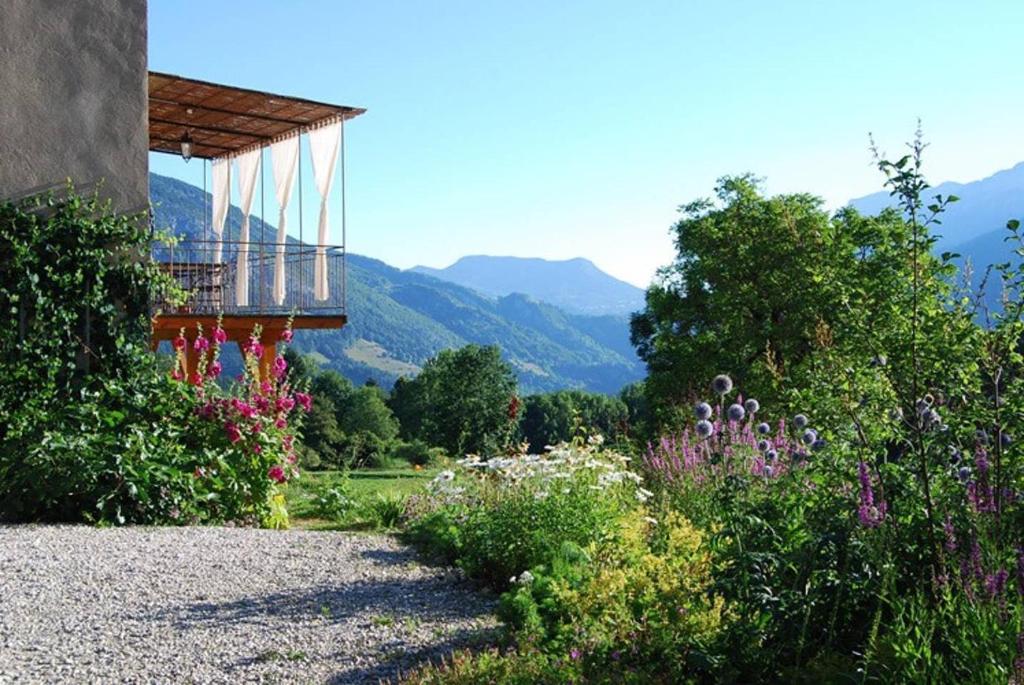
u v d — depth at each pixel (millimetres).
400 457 39438
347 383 63438
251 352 9922
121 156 10086
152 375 9836
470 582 6199
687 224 27688
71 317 9500
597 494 6574
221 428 9219
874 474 3922
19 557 6629
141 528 8000
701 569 4559
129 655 4637
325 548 7301
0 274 9258
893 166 4059
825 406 4375
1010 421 3926
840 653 3443
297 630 5062
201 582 6094
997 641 2908
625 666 3934
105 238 9867
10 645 4781
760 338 24391
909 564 3600
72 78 9867
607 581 4668
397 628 5102
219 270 16609
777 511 4129
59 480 8242
